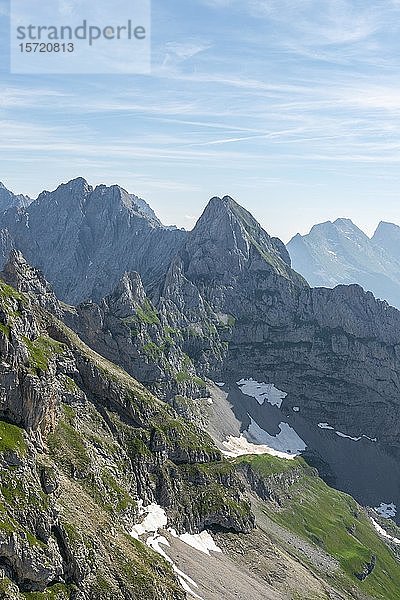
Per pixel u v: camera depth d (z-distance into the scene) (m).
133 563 133.12
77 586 119.00
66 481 143.75
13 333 144.12
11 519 114.88
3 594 104.31
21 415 141.50
